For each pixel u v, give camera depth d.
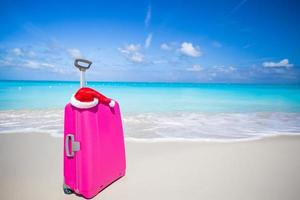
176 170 2.99
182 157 3.48
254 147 4.06
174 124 5.96
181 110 8.47
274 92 17.52
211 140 4.48
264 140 4.55
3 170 2.96
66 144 2.18
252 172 2.94
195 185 2.55
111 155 2.51
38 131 4.95
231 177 2.78
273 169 3.05
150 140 4.41
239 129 5.57
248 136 4.90
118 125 2.67
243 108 9.28
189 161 3.32
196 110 8.55
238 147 4.05
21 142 4.18
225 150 3.86
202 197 2.29
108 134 2.45
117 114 2.66
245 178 2.75
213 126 5.84
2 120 6.07
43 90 16.55
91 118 2.16
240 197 2.30
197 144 4.20
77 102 2.05
